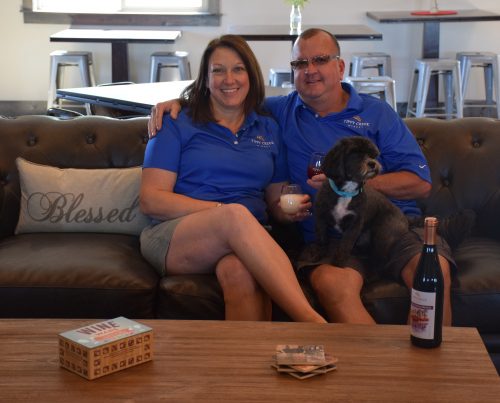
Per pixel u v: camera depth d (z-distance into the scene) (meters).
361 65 7.44
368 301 2.51
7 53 7.93
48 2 7.96
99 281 2.49
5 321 1.98
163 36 7.13
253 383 1.66
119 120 3.15
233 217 2.41
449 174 3.02
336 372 1.71
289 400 1.59
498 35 7.91
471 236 2.97
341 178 2.48
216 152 2.73
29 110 8.03
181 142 2.73
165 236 2.58
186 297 2.48
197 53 8.02
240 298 2.38
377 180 2.74
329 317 2.49
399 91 8.07
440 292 1.84
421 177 2.79
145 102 4.07
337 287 2.47
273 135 2.87
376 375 1.70
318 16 7.83
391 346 1.85
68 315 2.50
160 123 2.73
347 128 2.85
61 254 2.63
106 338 1.71
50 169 2.95
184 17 7.88
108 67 8.02
